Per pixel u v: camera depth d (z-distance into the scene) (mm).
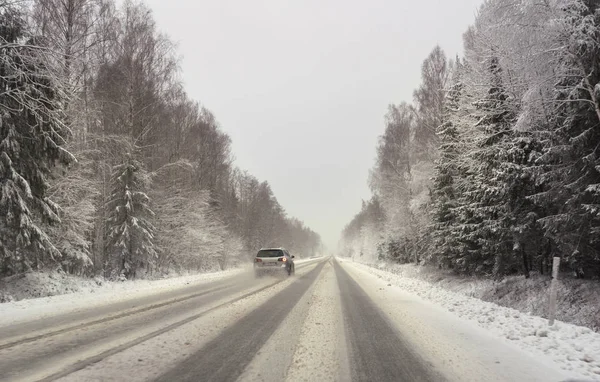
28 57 11797
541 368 5305
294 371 5020
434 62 30719
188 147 30203
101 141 20547
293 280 19828
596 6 12422
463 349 6285
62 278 15383
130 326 7625
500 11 14586
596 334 7098
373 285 17875
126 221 20562
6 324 7781
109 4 21328
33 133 13102
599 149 12766
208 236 32625
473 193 18938
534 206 15977
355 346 6375
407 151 33344
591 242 13203
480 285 19734
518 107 16328
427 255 28625
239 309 9938
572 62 13016
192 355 5629
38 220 14109
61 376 4625
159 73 23953
